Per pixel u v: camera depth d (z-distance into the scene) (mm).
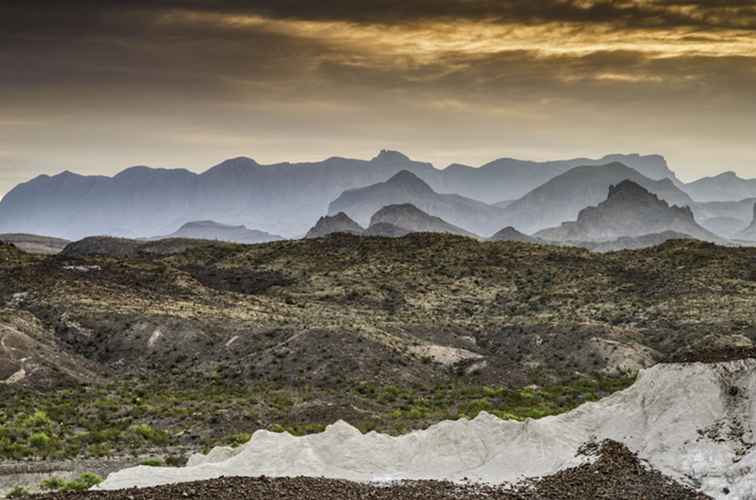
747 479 30094
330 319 103188
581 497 30625
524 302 116938
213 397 69000
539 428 36500
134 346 90375
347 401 64875
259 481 30594
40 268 117000
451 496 30891
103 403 66750
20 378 73812
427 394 73062
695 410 34594
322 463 36562
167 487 29375
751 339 87250
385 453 37719
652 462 33094
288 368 81125
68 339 92438
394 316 110375
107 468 47469
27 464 48125
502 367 85375
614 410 37281
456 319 111000
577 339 91688
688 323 96250
